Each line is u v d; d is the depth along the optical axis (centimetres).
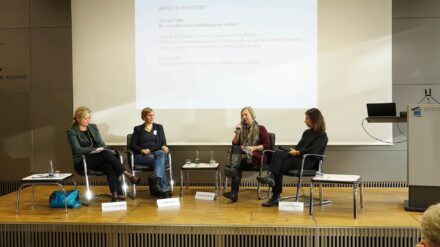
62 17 620
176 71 601
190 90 600
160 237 399
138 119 606
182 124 602
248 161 501
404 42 583
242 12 592
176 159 610
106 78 608
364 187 591
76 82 611
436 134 429
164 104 603
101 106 609
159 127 554
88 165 494
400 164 589
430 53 582
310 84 587
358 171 594
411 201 451
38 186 621
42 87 625
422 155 434
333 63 583
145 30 603
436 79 582
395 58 585
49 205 475
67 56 621
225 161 604
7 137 631
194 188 591
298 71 589
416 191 448
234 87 596
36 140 627
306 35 585
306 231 387
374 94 579
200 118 600
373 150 592
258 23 591
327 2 581
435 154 430
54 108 625
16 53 627
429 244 130
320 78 586
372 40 577
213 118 599
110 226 403
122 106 607
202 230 396
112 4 605
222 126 598
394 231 382
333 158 595
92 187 609
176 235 398
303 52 586
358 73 580
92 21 607
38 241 410
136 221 408
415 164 436
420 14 581
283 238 389
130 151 523
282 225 391
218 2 594
